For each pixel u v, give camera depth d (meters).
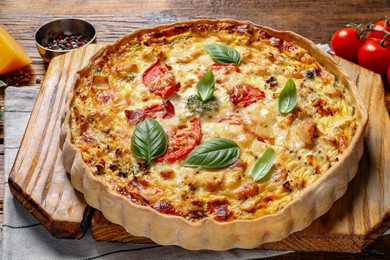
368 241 0.74
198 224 0.68
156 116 0.77
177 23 0.86
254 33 0.85
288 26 1.02
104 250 0.74
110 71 0.81
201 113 0.77
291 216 0.70
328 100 0.79
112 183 0.72
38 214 0.75
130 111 0.77
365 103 0.85
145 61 0.83
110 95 0.79
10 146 0.83
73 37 0.97
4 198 0.78
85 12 1.03
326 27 1.01
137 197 0.71
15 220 0.76
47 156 0.79
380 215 0.74
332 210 0.74
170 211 0.70
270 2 1.05
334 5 1.05
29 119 0.83
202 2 1.05
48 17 1.02
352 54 0.96
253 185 0.72
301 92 0.80
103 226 0.73
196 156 0.72
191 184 0.72
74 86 0.79
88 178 0.72
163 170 0.73
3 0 1.04
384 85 0.93
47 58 0.94
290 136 0.76
